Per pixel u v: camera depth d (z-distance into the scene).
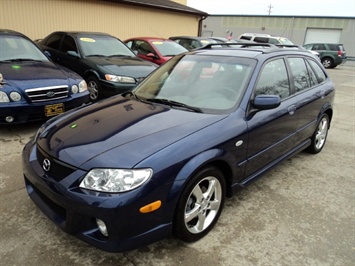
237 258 2.41
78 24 10.62
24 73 4.88
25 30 9.27
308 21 31.98
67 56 7.01
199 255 2.41
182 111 2.84
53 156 2.31
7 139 4.54
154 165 2.12
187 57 3.64
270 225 2.85
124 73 6.22
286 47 4.02
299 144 4.02
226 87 3.05
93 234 2.14
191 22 16.22
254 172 3.12
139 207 2.06
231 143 2.62
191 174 2.29
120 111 2.89
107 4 11.45
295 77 3.79
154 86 3.43
